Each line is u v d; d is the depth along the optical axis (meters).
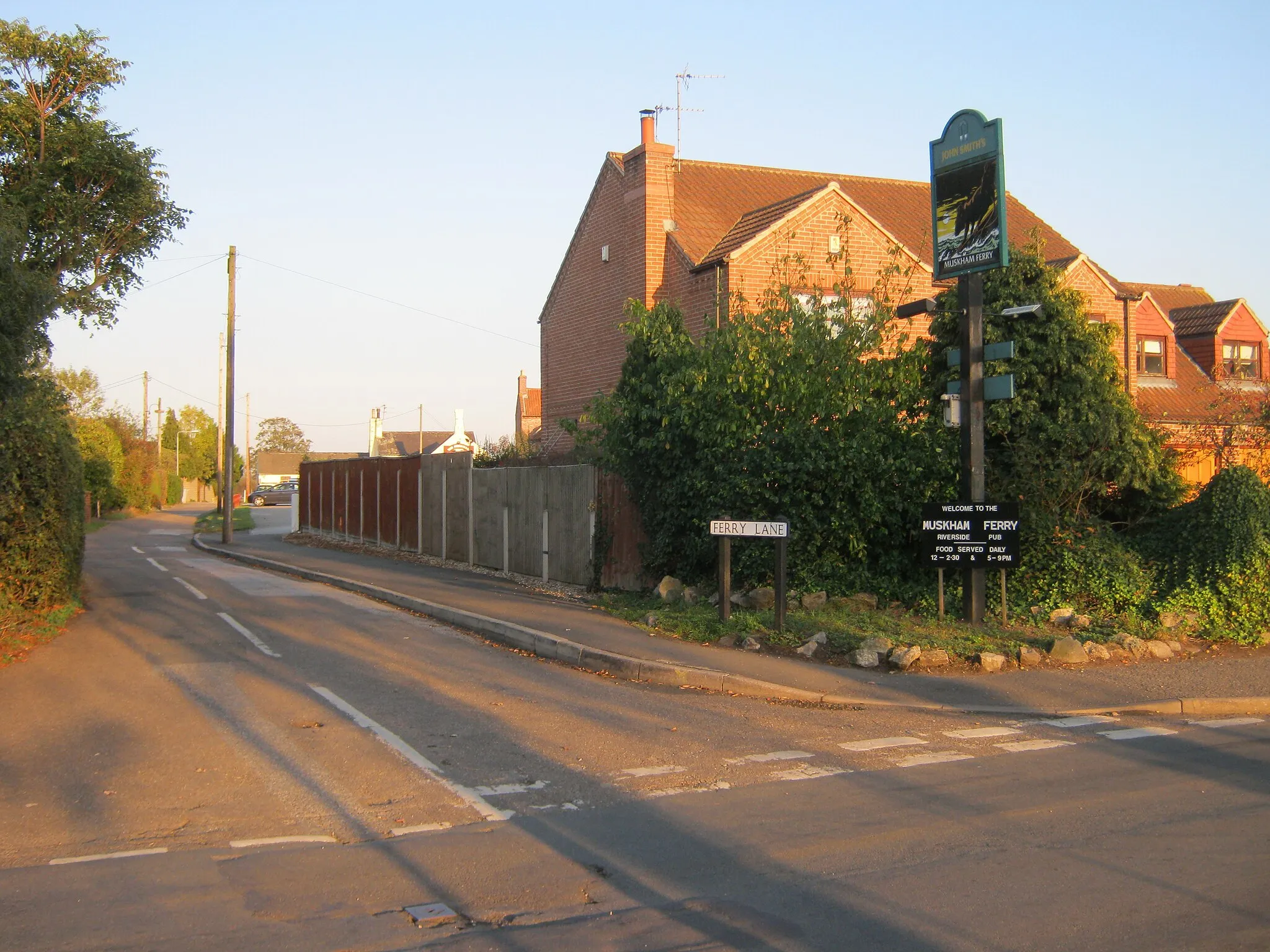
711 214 25.97
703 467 15.24
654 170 24.67
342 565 24.03
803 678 10.99
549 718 9.62
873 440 14.44
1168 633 12.92
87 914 5.27
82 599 17.59
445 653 12.95
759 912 5.31
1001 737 9.13
